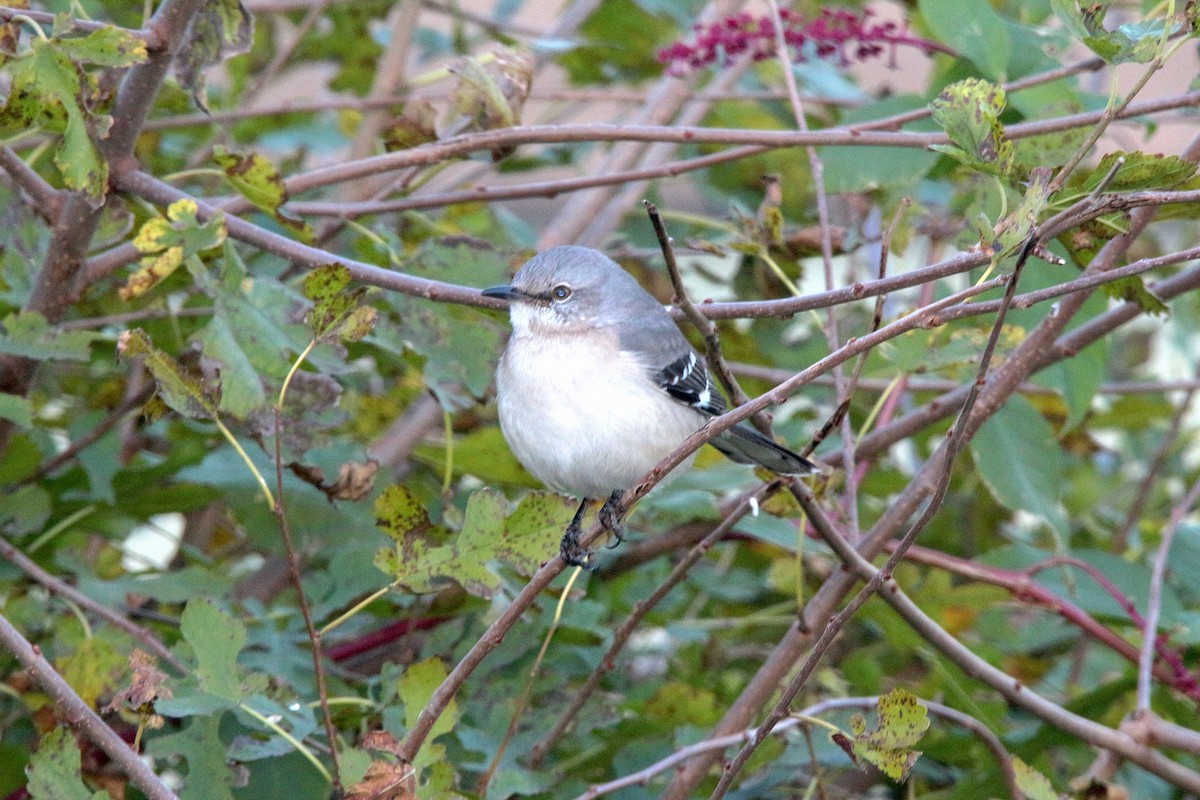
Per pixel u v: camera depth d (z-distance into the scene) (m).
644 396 8.52
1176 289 8.95
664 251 6.11
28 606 8.27
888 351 8.02
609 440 8.45
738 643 11.70
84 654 7.80
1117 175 6.55
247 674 6.57
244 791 7.77
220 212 6.98
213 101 11.70
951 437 5.89
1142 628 9.06
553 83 15.14
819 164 8.78
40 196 8.07
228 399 6.97
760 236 8.59
